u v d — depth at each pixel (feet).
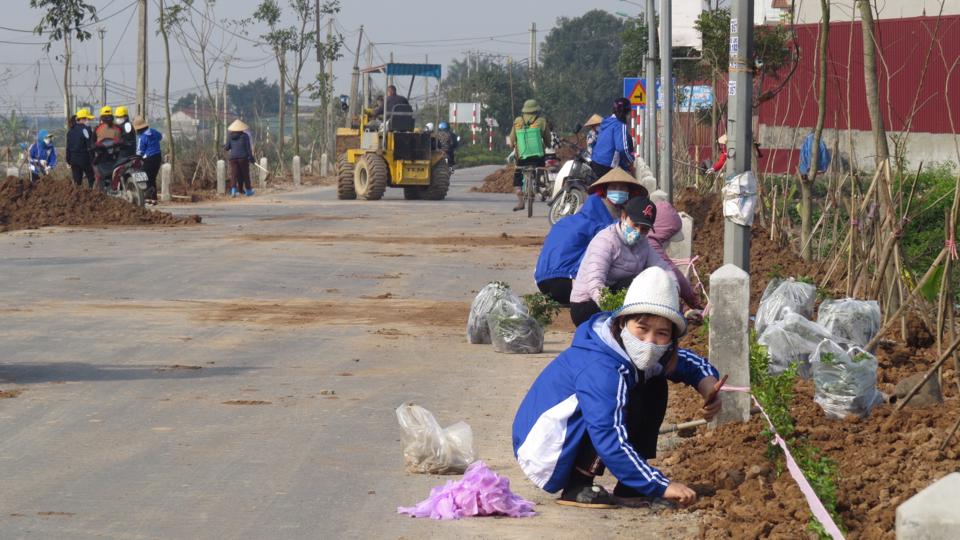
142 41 166.91
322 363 45.91
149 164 138.51
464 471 30.94
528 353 48.73
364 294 65.82
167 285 67.97
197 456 31.99
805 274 59.88
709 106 128.57
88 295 63.82
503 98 451.12
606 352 26.40
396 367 45.34
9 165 163.63
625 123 93.20
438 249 89.15
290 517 26.71
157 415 36.81
